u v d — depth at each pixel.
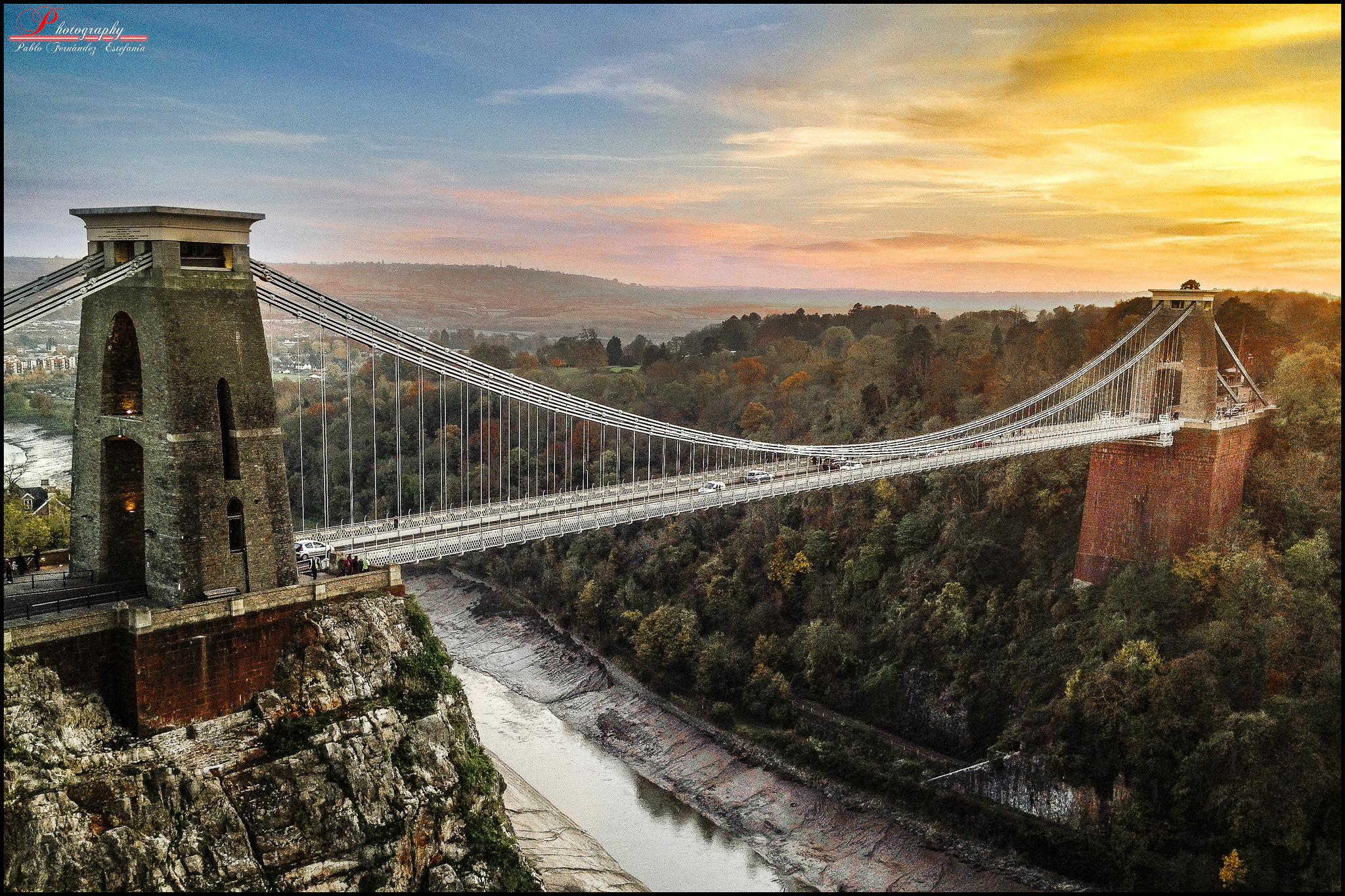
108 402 40.03
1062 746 58.25
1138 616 63.06
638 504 62.19
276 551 40.31
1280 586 61.16
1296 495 68.06
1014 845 56.28
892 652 70.12
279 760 38.31
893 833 58.22
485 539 50.44
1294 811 51.12
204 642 37.47
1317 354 76.00
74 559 41.19
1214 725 54.97
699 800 61.44
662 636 76.19
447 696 44.44
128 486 40.75
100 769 34.44
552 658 82.06
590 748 67.81
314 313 42.53
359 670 41.62
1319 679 55.97
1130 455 69.12
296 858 37.66
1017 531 74.69
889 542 77.31
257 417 39.69
